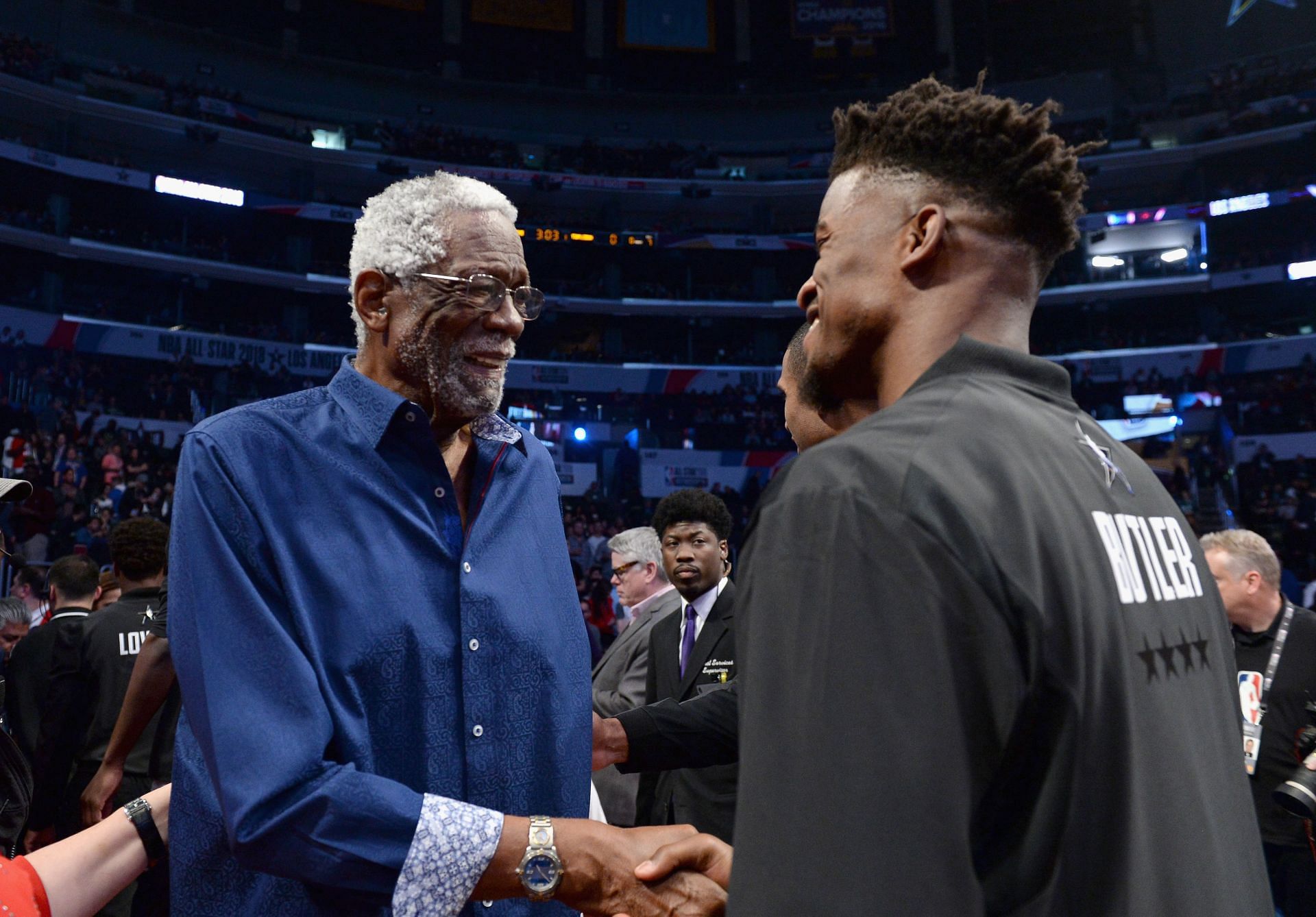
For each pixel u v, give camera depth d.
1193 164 23.98
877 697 0.59
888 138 0.86
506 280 1.18
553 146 26.73
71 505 11.95
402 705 1.05
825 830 0.58
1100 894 0.61
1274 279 21.91
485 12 26.62
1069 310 24.38
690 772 2.84
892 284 0.84
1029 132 0.83
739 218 26.98
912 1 27.14
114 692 3.24
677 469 20.61
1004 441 0.70
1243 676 3.32
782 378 2.17
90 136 22.09
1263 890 0.76
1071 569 0.66
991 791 0.61
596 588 10.80
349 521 1.07
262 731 0.95
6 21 21.53
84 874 1.21
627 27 27.34
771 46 27.58
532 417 21.05
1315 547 15.12
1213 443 20.20
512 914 1.09
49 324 19.19
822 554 0.64
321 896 1.00
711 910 0.97
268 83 24.53
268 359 21.14
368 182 24.69
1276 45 24.98
